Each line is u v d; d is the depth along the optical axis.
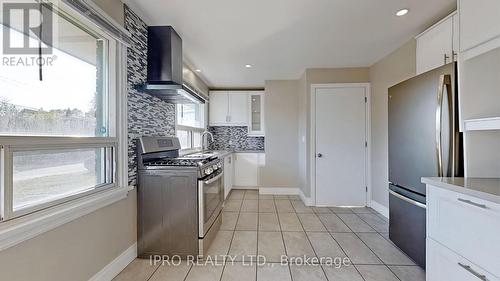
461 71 1.74
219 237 2.87
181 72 2.87
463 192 1.38
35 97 1.43
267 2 2.16
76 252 1.66
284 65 4.01
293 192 4.95
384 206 3.62
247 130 5.94
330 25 2.60
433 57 2.48
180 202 2.35
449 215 1.51
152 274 2.09
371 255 2.43
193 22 2.53
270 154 4.97
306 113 4.21
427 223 1.72
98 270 1.87
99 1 1.86
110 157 2.06
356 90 4.12
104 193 1.90
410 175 2.25
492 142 1.71
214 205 2.82
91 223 1.80
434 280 1.65
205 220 2.43
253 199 4.59
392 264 2.26
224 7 2.24
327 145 4.18
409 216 2.29
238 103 5.66
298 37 2.90
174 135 3.53
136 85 2.41
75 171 1.72
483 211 1.27
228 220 3.45
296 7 2.24
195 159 2.68
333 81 4.16
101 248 1.90
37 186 1.41
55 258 1.50
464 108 1.73
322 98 4.18
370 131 4.08
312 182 4.20
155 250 2.37
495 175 1.71
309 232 3.02
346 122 4.15
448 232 1.51
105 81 2.07
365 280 2.00
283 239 2.81
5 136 1.21
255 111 5.71
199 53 3.43
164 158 2.83
